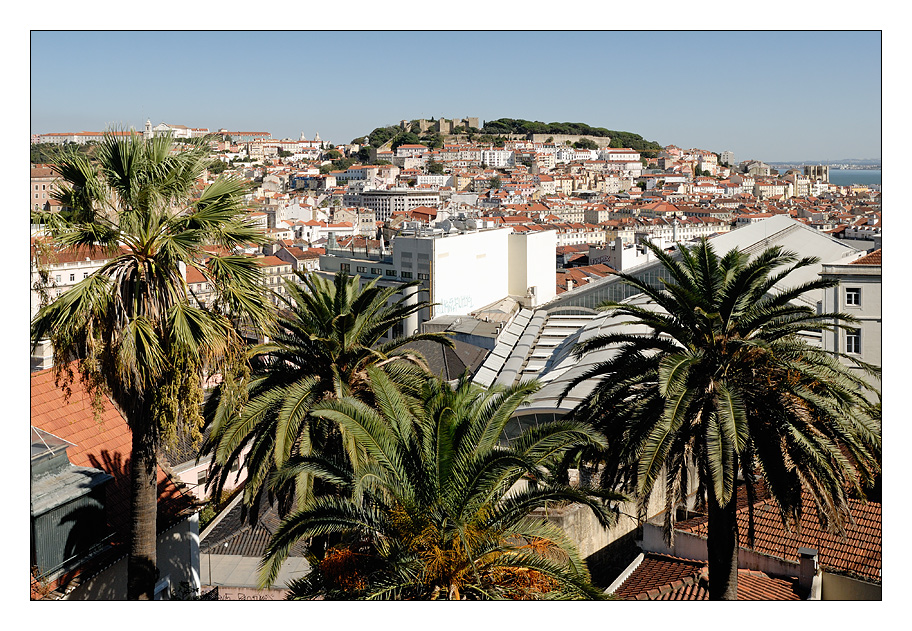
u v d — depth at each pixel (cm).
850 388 2331
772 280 2441
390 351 2853
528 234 11012
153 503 2327
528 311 9262
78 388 3052
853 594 2550
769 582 2628
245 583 3194
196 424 2252
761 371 2316
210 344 2186
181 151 2348
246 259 2339
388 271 10662
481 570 1883
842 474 2298
